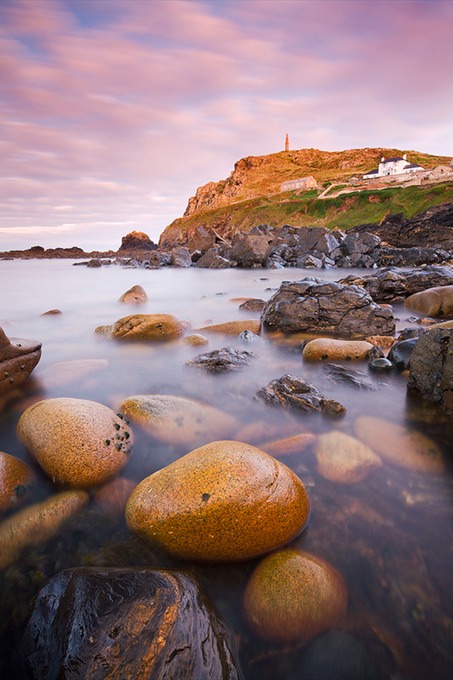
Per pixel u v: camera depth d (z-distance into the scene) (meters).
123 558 3.04
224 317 12.74
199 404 5.53
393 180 99.69
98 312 14.30
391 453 4.45
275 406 5.66
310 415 5.39
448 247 34.78
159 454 4.39
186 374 7.20
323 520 3.47
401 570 3.01
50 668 2.14
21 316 13.69
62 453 3.85
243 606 2.71
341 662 2.40
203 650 2.22
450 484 3.95
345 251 34.88
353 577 2.94
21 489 3.65
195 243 48.31
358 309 10.17
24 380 6.61
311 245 37.31
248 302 13.84
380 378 6.83
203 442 4.67
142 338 9.69
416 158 134.50
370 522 3.46
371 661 2.41
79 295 19.42
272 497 3.20
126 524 3.34
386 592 2.83
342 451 4.38
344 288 10.51
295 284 10.88
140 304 15.88
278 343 9.31
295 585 2.70
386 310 10.11
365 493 3.81
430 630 2.58
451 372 5.41
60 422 4.12
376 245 34.91
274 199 110.19
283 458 4.34
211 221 112.75
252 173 151.12
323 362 7.71
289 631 2.55
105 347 9.09
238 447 3.58
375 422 5.19
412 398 6.04
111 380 6.92
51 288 22.69
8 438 4.72
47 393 6.29
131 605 2.29
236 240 45.62
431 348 5.88
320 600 2.66
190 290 20.58
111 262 50.94
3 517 3.38
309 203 92.44
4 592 2.79
